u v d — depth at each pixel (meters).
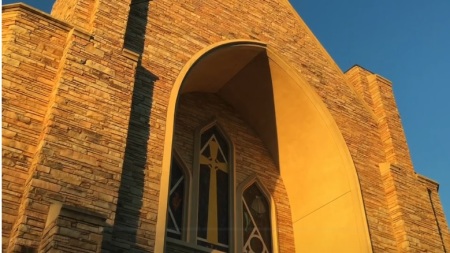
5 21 9.44
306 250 13.95
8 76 8.81
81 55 9.52
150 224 8.84
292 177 15.21
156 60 11.28
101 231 7.34
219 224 13.11
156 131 10.12
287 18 15.87
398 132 15.48
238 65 14.56
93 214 7.40
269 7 15.57
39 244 7.21
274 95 15.20
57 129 8.36
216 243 12.70
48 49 9.59
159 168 9.66
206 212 13.02
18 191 7.88
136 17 11.63
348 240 12.98
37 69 9.24
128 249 8.30
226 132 15.05
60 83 8.90
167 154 9.94
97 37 10.02
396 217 13.28
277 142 15.59
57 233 6.92
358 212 13.05
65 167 8.08
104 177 8.41
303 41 15.78
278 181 15.34
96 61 9.66
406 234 12.82
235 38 13.69
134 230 8.59
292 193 15.12
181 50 12.04
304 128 14.99
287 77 14.66
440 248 13.32
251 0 15.15
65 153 8.21
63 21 10.03
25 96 8.84
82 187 8.06
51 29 9.83
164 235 8.84
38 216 7.41
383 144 15.18
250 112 15.84
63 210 7.15
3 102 8.52
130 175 9.16
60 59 9.63
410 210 13.51
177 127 13.90
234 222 13.27
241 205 13.81
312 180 14.65
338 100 15.21
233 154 14.70
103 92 9.36
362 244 12.50
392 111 15.98
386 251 12.57
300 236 14.34
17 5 9.60
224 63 14.23
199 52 12.38
